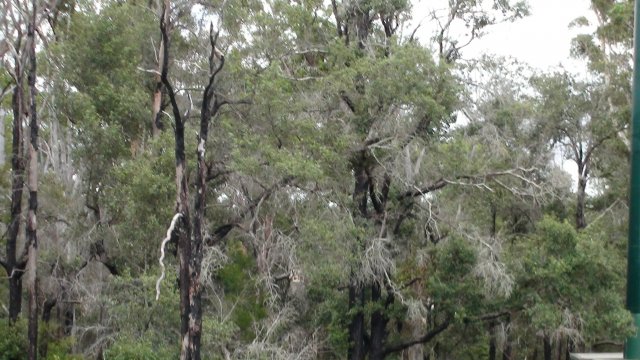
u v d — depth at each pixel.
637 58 24.42
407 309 25.41
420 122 23.59
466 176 24.34
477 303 25.08
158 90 24.84
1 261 24.66
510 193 27.05
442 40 27.25
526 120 29.09
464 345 31.94
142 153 23.20
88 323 23.64
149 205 21.30
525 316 25.44
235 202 23.06
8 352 22.44
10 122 32.06
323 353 26.94
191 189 21.66
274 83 21.47
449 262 24.72
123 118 25.05
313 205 22.06
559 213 31.16
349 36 26.72
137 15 25.48
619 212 33.59
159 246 21.89
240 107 21.92
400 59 22.44
